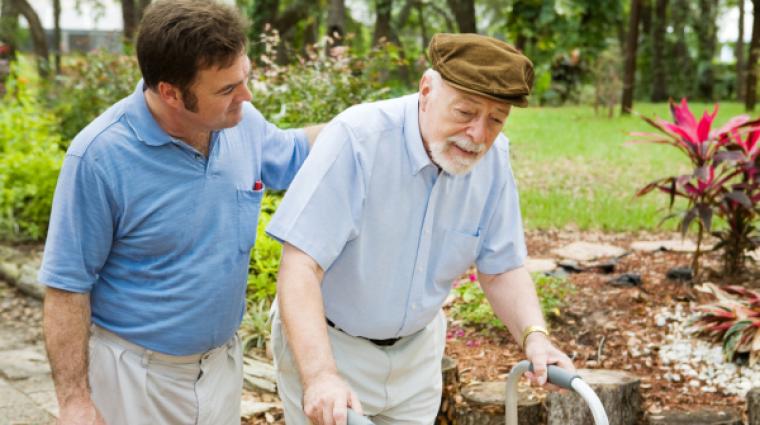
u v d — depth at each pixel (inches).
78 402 74.9
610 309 172.2
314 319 73.4
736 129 175.5
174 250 77.0
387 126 78.5
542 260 207.6
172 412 82.4
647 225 254.2
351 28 994.7
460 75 71.1
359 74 263.6
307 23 779.4
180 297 77.9
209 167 76.9
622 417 130.3
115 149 73.2
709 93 1051.9
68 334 74.5
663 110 689.0
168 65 68.1
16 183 255.6
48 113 326.0
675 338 158.2
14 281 223.3
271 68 259.1
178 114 72.1
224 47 67.9
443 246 83.5
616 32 1072.2
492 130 74.0
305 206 75.9
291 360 87.3
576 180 346.6
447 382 129.1
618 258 213.6
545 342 81.8
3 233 252.4
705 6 1053.8
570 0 664.4
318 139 79.3
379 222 80.0
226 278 80.0
